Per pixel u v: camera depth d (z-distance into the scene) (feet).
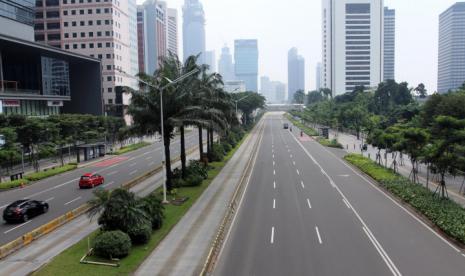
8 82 281.13
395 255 77.51
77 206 123.85
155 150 282.97
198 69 143.13
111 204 83.46
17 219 105.19
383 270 70.38
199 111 137.28
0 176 167.94
